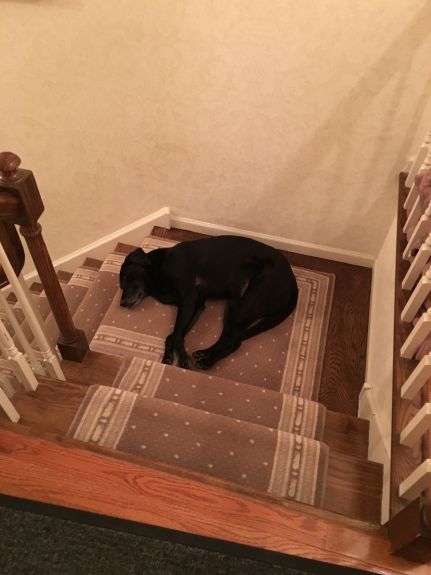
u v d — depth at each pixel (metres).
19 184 1.05
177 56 1.95
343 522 1.06
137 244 2.76
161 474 1.06
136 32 1.90
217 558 1.01
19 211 1.10
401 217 1.87
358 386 2.00
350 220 2.36
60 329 1.55
